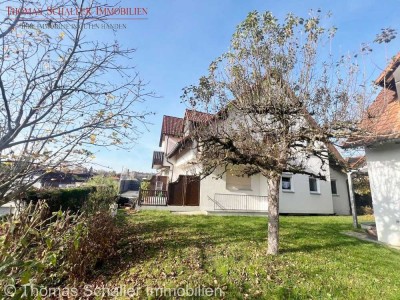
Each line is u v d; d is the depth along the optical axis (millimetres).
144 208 14070
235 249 6098
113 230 6676
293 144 5672
